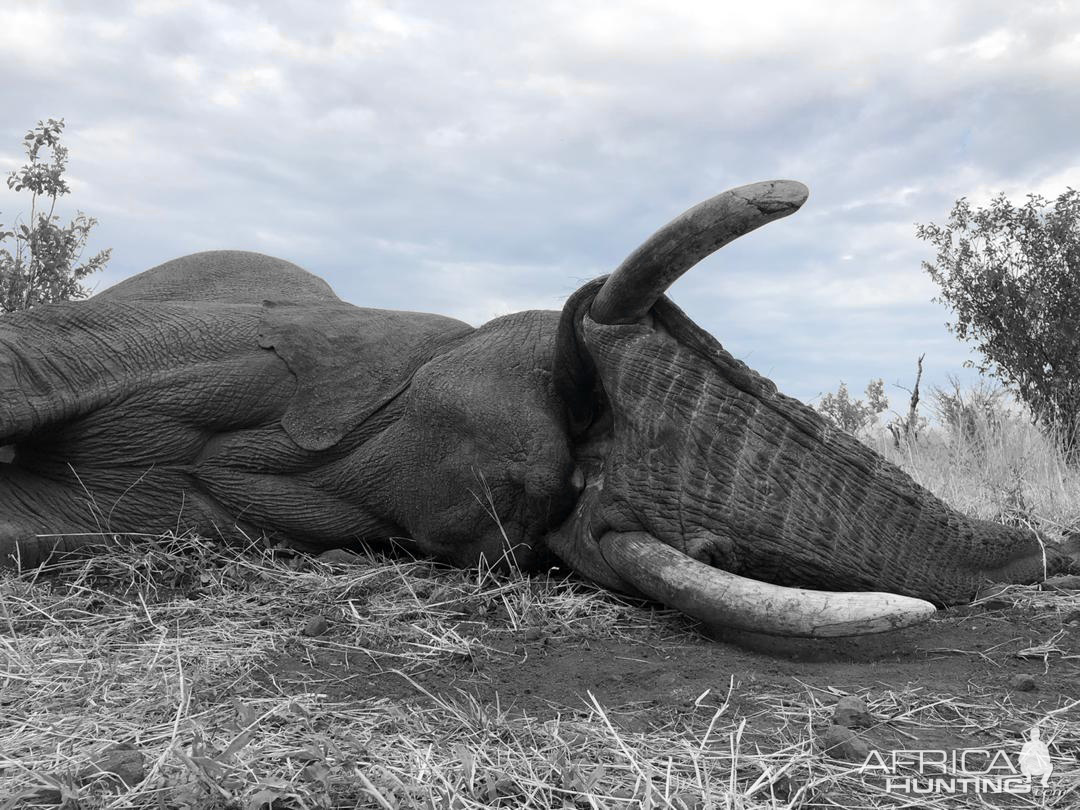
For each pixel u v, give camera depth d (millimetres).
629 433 2758
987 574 2896
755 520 2629
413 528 3211
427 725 1891
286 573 3072
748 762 1740
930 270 6738
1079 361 6121
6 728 1911
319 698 2064
